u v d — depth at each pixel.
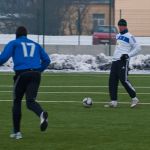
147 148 21.92
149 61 61.81
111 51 74.50
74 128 26.30
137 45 33.03
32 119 28.78
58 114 30.62
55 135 24.55
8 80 50.31
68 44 83.81
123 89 43.47
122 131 25.56
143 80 51.28
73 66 61.81
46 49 76.94
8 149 21.67
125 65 32.97
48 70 61.34
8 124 27.31
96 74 57.31
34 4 101.69
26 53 23.14
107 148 21.89
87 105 33.31
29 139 23.64
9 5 101.62
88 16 109.75
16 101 23.47
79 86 45.34
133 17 95.88
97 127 26.58
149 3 119.94
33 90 22.94
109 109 32.75
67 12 104.88
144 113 31.25
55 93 40.56
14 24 101.12
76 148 21.84
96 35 92.38
